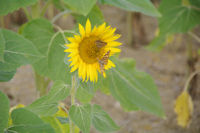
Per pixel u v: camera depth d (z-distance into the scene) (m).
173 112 3.34
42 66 1.55
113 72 1.74
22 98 3.29
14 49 1.24
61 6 1.88
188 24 2.40
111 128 1.33
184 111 2.62
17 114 1.21
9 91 3.39
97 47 1.18
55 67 1.54
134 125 3.12
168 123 3.16
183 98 2.61
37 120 1.21
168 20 2.41
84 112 1.21
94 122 1.32
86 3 1.22
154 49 2.87
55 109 1.30
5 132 1.20
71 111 1.21
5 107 1.19
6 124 1.19
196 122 3.07
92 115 1.30
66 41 1.46
